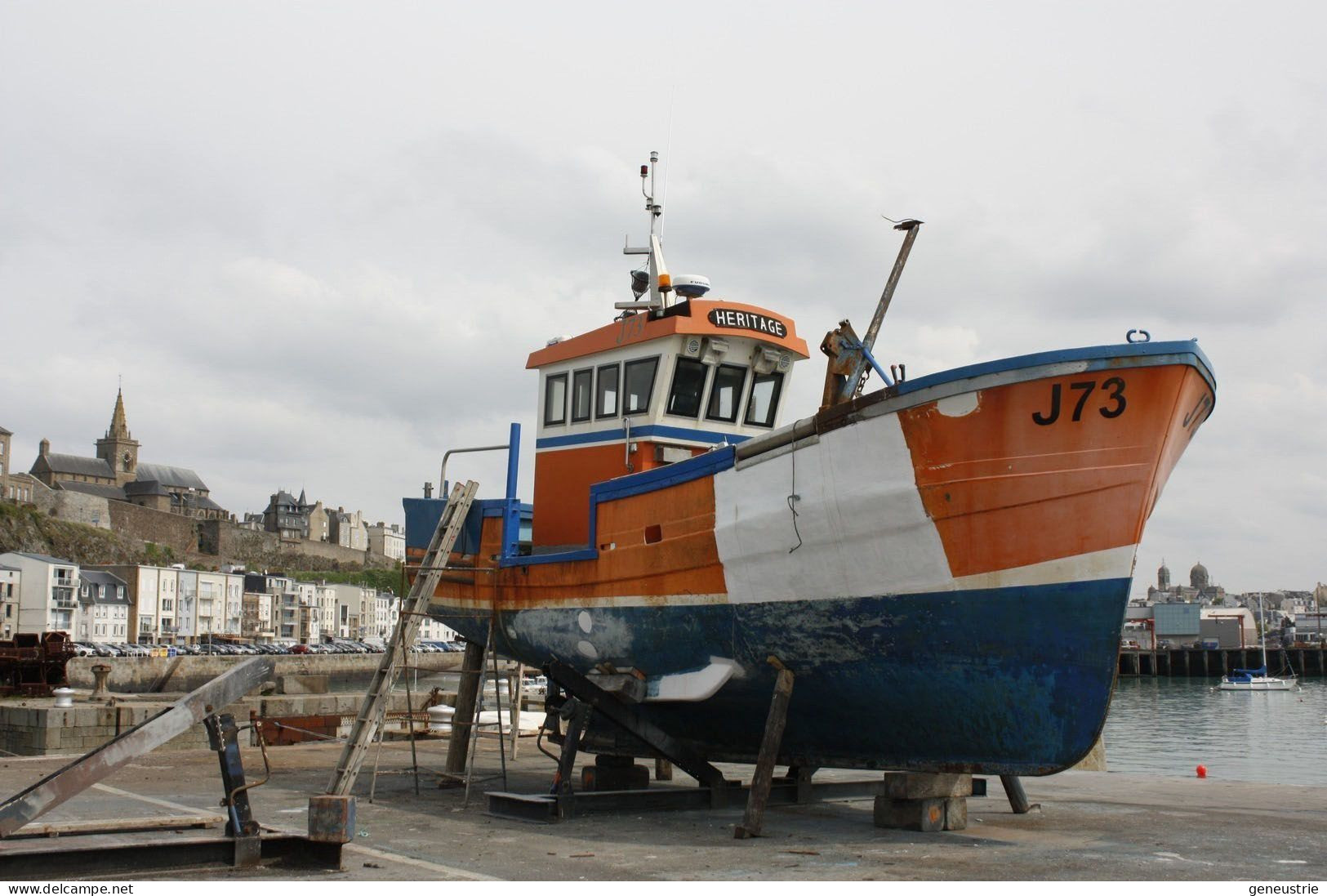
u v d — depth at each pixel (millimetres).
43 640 31078
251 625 147375
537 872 7328
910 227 9461
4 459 140625
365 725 10352
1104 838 8938
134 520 155375
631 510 10805
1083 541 7793
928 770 9219
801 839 8828
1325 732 44812
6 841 7461
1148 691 87625
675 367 11992
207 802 11062
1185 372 7535
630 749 11633
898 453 8367
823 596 8961
